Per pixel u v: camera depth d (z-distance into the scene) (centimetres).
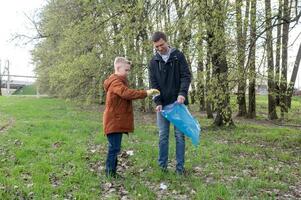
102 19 1688
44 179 708
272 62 1473
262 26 1207
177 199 629
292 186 725
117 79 704
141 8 1381
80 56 1858
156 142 1177
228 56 1243
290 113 2497
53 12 2586
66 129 1464
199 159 909
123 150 1007
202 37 1262
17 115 2178
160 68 743
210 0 1257
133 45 1590
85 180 704
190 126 734
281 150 1170
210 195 633
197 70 1384
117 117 709
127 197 632
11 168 795
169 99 745
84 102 2159
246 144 1259
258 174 801
